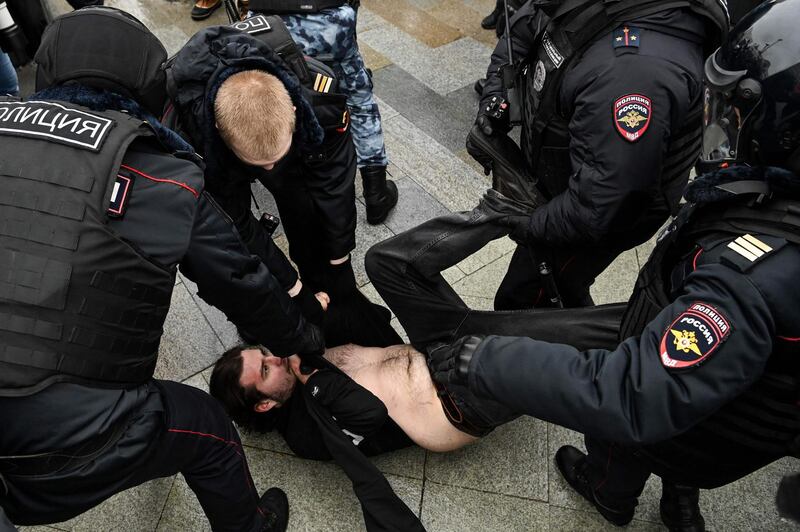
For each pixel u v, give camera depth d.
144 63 1.33
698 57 1.60
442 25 4.25
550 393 1.17
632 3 1.56
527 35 2.00
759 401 1.20
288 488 2.15
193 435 1.56
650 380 1.06
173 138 1.37
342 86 2.65
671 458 1.46
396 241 2.01
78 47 1.28
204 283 1.46
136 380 1.38
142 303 1.30
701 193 1.12
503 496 2.12
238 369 2.03
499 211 1.97
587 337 1.89
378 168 2.83
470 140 2.15
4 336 1.18
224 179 1.75
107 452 1.35
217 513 1.76
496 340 1.31
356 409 1.91
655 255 1.35
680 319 1.06
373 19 4.29
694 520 1.93
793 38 0.99
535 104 1.83
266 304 1.59
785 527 2.03
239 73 1.56
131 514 2.07
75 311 1.21
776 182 1.02
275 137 1.57
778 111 1.00
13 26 3.05
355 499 2.12
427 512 2.09
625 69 1.55
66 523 2.05
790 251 0.99
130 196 1.25
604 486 1.87
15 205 1.19
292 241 2.29
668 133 1.60
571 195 1.75
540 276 2.13
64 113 1.25
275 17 1.80
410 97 3.67
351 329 2.28
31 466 1.29
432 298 2.03
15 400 1.23
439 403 1.99
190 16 4.36
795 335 1.03
